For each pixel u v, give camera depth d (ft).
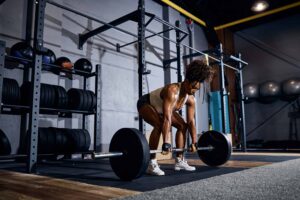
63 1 12.48
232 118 20.49
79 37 12.96
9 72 10.30
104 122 13.32
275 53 20.26
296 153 13.71
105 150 13.11
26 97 9.41
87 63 11.70
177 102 6.20
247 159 9.90
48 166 8.52
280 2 18.42
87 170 7.31
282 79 19.72
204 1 18.15
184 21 19.83
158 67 17.11
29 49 9.68
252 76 21.03
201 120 19.34
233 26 21.56
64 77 12.05
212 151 7.66
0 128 9.82
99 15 14.07
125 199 3.52
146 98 6.47
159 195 3.71
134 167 4.96
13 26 10.66
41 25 6.95
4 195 3.97
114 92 14.05
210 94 19.94
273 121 19.57
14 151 10.08
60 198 3.72
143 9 9.39
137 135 4.99
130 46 15.31
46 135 9.78
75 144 10.54
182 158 6.96
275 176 5.39
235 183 4.58
